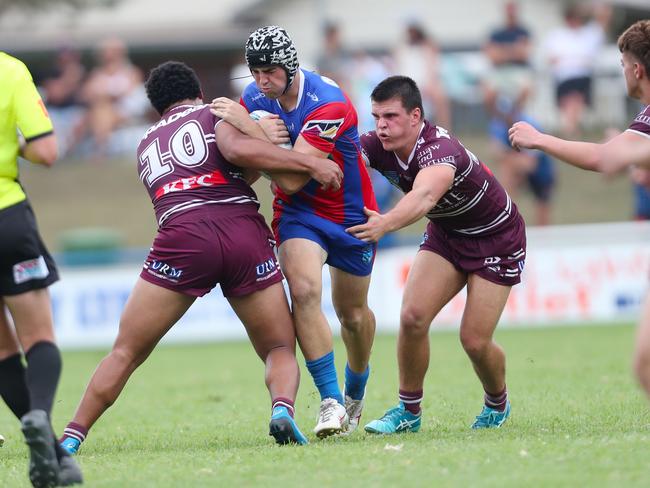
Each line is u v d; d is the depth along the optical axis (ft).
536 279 199.11
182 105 78.69
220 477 62.69
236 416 100.12
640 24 67.15
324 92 78.07
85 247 216.13
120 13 363.97
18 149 65.00
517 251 82.12
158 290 75.31
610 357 141.49
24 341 63.98
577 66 267.80
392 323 203.72
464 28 335.06
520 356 147.64
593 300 198.90
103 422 101.50
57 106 299.38
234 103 76.59
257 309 76.54
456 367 136.67
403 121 78.43
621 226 199.11
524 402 98.78
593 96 270.67
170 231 74.90
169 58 336.08
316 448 72.18
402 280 203.10
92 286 202.69
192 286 75.36
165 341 206.39
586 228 199.72
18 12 359.46
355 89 255.09
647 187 125.49
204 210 74.95
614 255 198.70
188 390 127.85
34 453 58.90
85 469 68.54
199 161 75.66
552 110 270.05
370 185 82.79
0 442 86.99
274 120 76.95
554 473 59.57
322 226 80.02
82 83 299.38
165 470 66.28
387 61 266.36
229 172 76.18
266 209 253.24
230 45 334.44
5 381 68.74
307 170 75.97
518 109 252.62
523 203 253.44
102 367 76.23
